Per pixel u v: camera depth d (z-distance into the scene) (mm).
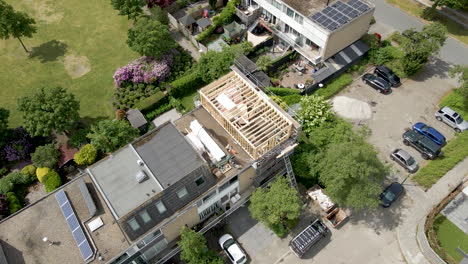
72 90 58781
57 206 37719
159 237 37281
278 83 57875
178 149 37688
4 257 33938
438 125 53688
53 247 34969
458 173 48375
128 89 57562
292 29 60844
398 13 68875
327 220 44688
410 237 43344
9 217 36875
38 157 47469
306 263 41938
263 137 38812
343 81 58656
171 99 56219
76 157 48156
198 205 38469
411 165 48625
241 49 57844
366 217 45250
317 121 49281
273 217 39094
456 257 41594
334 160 41062
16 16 59844
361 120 54562
